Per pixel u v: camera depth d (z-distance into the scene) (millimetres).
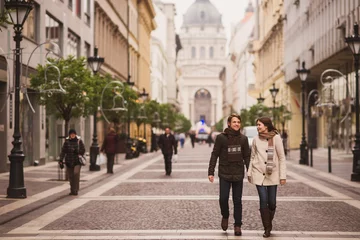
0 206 15141
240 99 130125
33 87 24156
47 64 24016
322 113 50812
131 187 20750
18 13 16859
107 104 35906
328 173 26984
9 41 26281
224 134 11219
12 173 16969
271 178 11016
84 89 23922
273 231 11570
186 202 16172
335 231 11555
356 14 33938
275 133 11117
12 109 27281
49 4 33906
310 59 49344
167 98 141875
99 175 25906
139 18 82938
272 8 76438
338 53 39188
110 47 57812
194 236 11055
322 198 17141
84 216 13656
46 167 30953
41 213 14219
